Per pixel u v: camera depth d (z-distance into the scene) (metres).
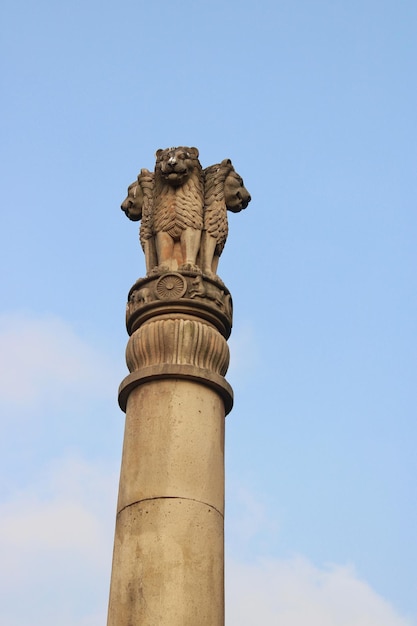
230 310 11.59
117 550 9.70
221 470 10.34
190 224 11.84
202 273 11.47
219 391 10.77
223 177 12.45
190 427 10.23
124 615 9.12
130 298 11.62
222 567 9.72
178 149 12.27
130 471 10.07
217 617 9.29
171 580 9.18
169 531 9.47
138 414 10.46
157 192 12.31
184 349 10.76
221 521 9.98
